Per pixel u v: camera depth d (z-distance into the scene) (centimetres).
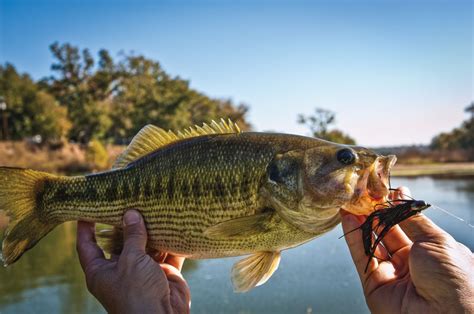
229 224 35
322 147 36
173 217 37
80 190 40
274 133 38
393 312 26
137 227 36
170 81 751
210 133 40
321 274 110
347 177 34
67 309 91
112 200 39
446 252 24
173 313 31
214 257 38
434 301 23
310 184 35
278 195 36
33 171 40
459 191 232
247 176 36
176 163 38
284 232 36
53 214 40
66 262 122
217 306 92
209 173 37
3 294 99
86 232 39
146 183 38
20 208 39
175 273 36
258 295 98
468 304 22
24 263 121
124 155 40
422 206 27
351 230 30
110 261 34
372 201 33
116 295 30
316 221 36
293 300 94
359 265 29
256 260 39
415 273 24
